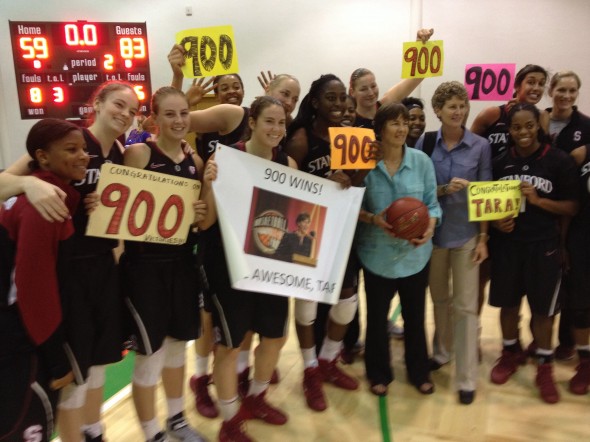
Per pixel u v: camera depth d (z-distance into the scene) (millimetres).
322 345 2992
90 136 1934
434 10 5168
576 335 2910
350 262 2674
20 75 5277
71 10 5809
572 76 2943
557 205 2617
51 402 1636
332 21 5422
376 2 5281
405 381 2979
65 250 1624
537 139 2680
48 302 1538
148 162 2033
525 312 4004
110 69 5414
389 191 2551
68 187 1740
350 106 2766
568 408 2686
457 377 2795
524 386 2908
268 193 2176
